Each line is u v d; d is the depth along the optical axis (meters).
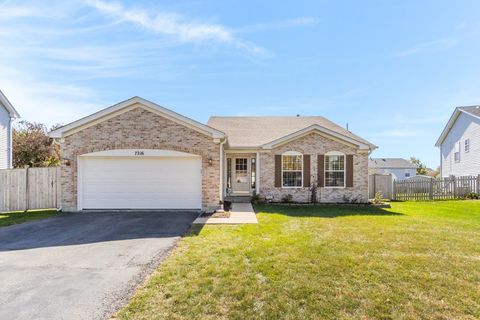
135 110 11.51
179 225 8.62
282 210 12.04
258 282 4.25
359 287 4.10
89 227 8.38
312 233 7.41
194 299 3.75
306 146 14.82
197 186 11.60
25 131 24.30
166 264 5.07
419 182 17.31
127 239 6.95
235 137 16.45
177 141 11.51
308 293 3.90
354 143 14.63
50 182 12.05
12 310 3.53
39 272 4.79
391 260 5.22
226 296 3.83
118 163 11.57
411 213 11.50
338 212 11.55
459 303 3.65
